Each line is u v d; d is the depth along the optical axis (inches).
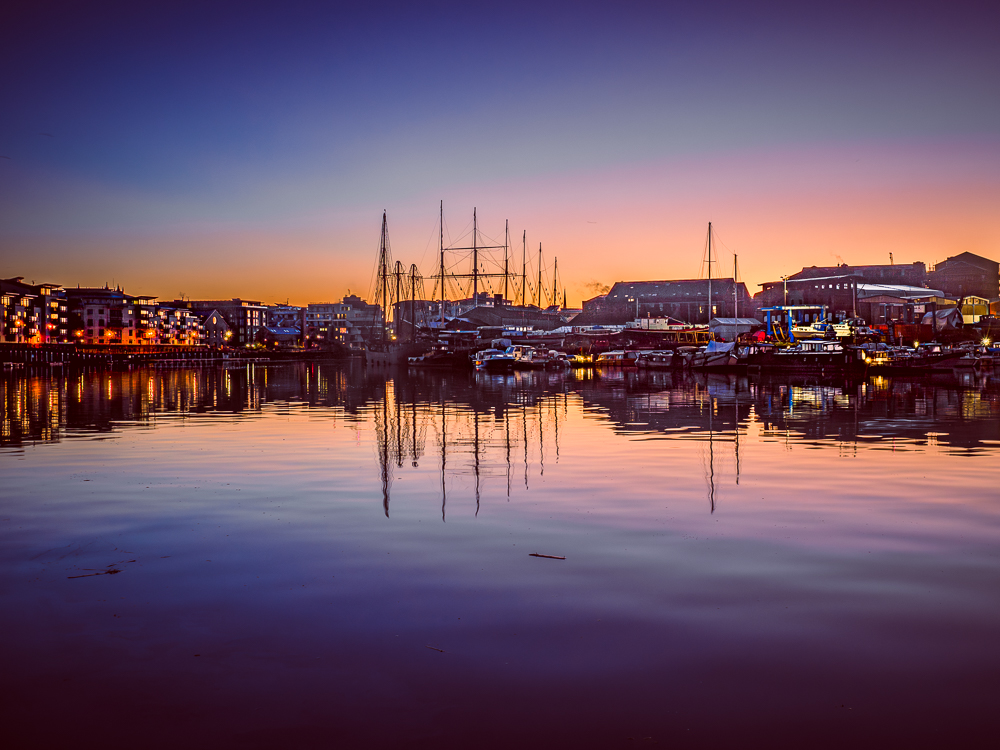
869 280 6427.2
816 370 3555.6
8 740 260.1
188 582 420.5
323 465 845.2
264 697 288.2
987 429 1190.9
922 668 306.5
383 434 1165.7
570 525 548.1
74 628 354.9
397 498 652.1
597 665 311.0
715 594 393.7
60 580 426.6
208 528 546.3
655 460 869.8
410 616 365.7
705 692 288.7
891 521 555.8
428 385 2812.5
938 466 813.2
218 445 1034.7
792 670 305.6
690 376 3472.0
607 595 393.4
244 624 357.7
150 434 1181.1
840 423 1301.7
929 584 407.8
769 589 400.8
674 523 552.4
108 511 605.3
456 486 708.7
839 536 512.1
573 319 7800.2
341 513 593.0
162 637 343.9
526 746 253.9
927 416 1427.2
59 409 1704.0
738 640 334.6
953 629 345.1
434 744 255.6
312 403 1889.8
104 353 6274.6
